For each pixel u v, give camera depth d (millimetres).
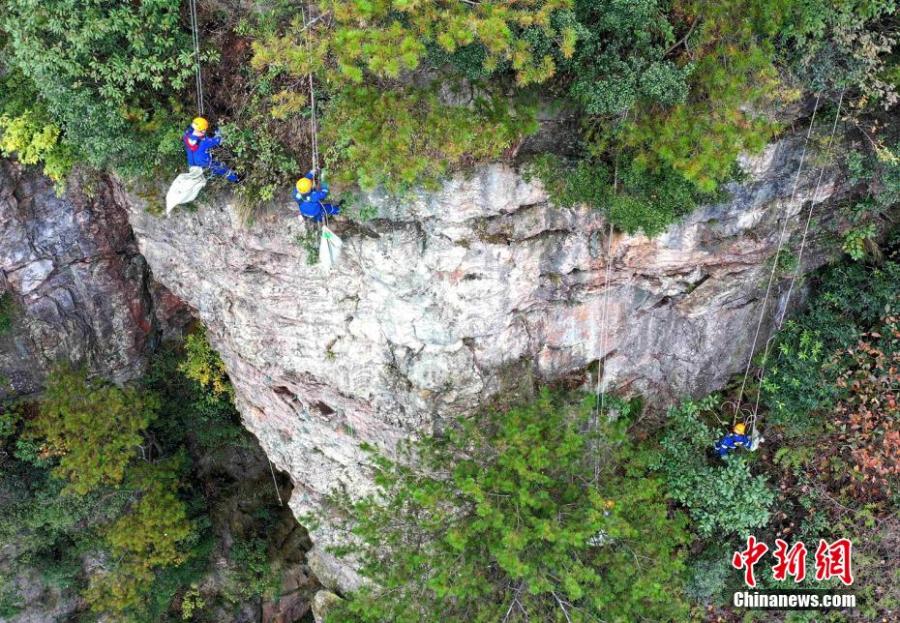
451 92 9891
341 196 10805
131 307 18031
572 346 13391
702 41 9195
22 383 17922
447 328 11898
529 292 12094
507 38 8172
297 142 11125
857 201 12781
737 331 14078
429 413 13031
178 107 11203
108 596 19484
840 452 14273
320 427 15703
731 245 12445
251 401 17016
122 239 16891
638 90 9547
